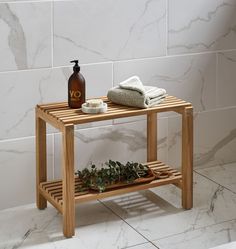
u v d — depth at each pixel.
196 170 3.75
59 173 3.36
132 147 3.52
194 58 3.58
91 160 3.42
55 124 2.95
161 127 3.57
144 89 3.06
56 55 3.21
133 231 3.04
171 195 3.41
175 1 3.45
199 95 3.65
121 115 2.98
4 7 3.05
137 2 3.35
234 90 3.76
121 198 3.37
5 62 3.11
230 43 3.67
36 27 3.13
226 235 3.00
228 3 3.60
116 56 3.36
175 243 2.93
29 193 3.30
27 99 3.19
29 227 3.08
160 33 3.45
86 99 3.20
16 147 3.22
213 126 3.75
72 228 2.99
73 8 3.20
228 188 3.49
